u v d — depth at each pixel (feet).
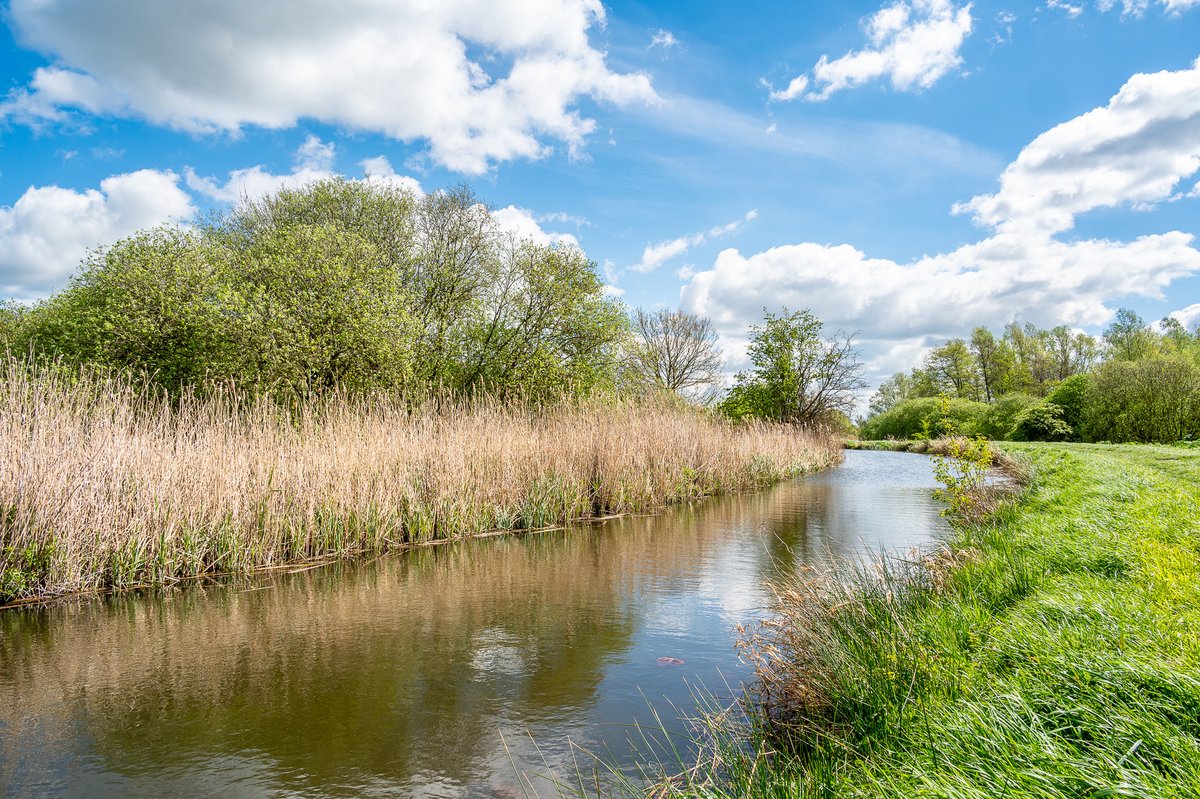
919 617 15.43
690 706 14.49
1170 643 11.21
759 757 11.00
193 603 23.07
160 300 53.72
